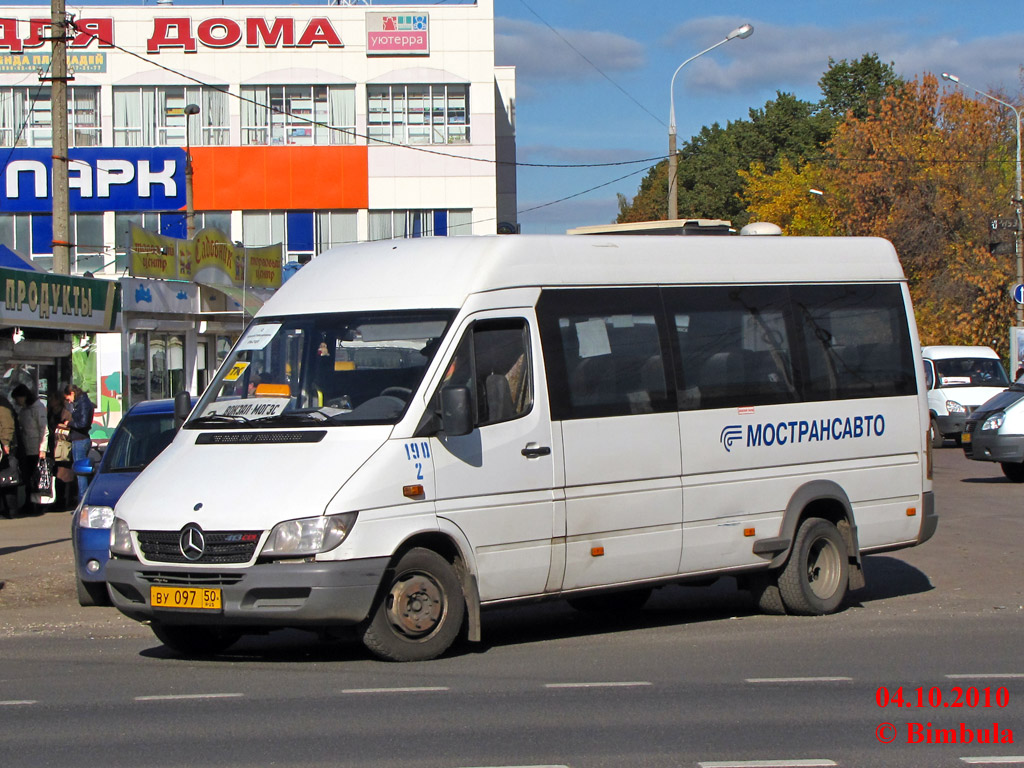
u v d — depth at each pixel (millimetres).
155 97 97688
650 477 16500
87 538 19766
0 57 96750
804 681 13625
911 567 23688
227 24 97438
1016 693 13016
